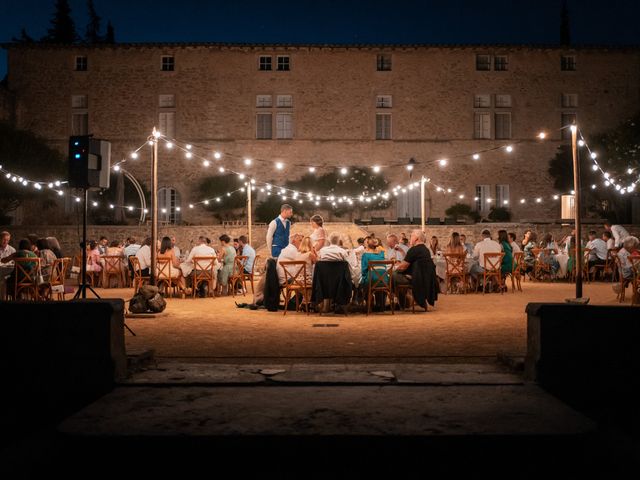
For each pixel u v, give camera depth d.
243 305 11.09
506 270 14.09
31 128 33.56
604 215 32.03
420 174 34.41
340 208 33.88
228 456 3.96
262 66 34.56
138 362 5.71
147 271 13.17
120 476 3.94
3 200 27.89
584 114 34.56
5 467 4.01
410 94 34.53
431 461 3.96
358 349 6.84
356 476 3.87
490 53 34.62
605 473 3.94
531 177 34.47
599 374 5.15
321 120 34.34
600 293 13.54
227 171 34.00
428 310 10.62
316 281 9.68
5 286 10.56
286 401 4.70
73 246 26.53
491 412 4.41
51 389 5.20
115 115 33.94
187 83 34.12
